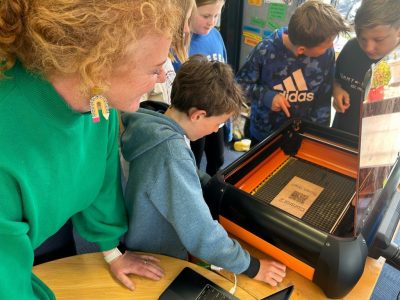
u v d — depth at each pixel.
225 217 0.81
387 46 1.09
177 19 0.46
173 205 0.71
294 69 1.34
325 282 0.69
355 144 1.01
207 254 0.73
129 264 0.77
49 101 0.47
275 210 0.74
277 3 2.19
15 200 0.48
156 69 0.47
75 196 0.62
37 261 0.99
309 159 1.07
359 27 1.11
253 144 1.57
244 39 2.50
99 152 0.65
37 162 0.49
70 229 1.03
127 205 0.83
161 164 0.71
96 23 0.38
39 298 0.62
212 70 0.77
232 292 0.72
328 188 0.93
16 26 0.39
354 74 1.27
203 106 0.75
